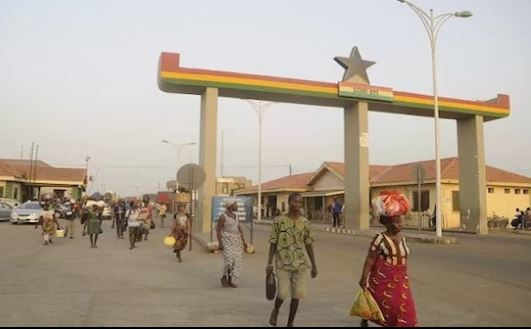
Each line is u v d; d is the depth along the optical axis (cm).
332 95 2550
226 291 927
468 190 3000
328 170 4544
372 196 4084
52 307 766
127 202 2230
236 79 2327
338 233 2627
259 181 4191
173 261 1370
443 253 1656
